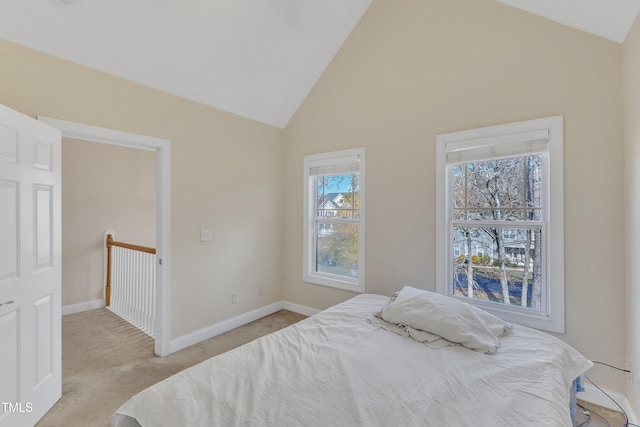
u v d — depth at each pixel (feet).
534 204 7.31
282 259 12.53
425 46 8.74
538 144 7.06
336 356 4.88
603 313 6.39
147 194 14.35
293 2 8.42
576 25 6.49
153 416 3.44
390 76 9.43
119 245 11.88
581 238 6.59
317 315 6.92
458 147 8.14
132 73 7.79
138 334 10.16
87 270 12.60
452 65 8.26
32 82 6.34
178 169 8.95
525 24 7.21
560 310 6.79
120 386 7.13
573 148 6.65
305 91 11.38
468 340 5.25
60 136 6.59
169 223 8.73
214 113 9.90
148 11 6.83
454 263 8.50
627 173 5.94
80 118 7.02
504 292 7.74
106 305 12.81
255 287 11.39
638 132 5.22
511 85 7.39
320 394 3.89
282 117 11.91
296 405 3.67
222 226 10.19
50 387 6.27
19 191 5.48
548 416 3.55
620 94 6.18
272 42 9.09
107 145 13.12
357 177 10.54
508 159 7.64
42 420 5.97
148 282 10.19
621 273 6.20
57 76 6.68
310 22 9.14
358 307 7.46
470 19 7.98
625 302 6.15
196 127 9.39
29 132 5.70
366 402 3.75
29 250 5.72
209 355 8.66
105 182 13.07
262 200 11.61
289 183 12.28
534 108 7.09
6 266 5.23
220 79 9.23
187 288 9.20
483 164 8.02
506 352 5.18
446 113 8.36
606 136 6.32
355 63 10.20
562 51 6.77
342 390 3.98
